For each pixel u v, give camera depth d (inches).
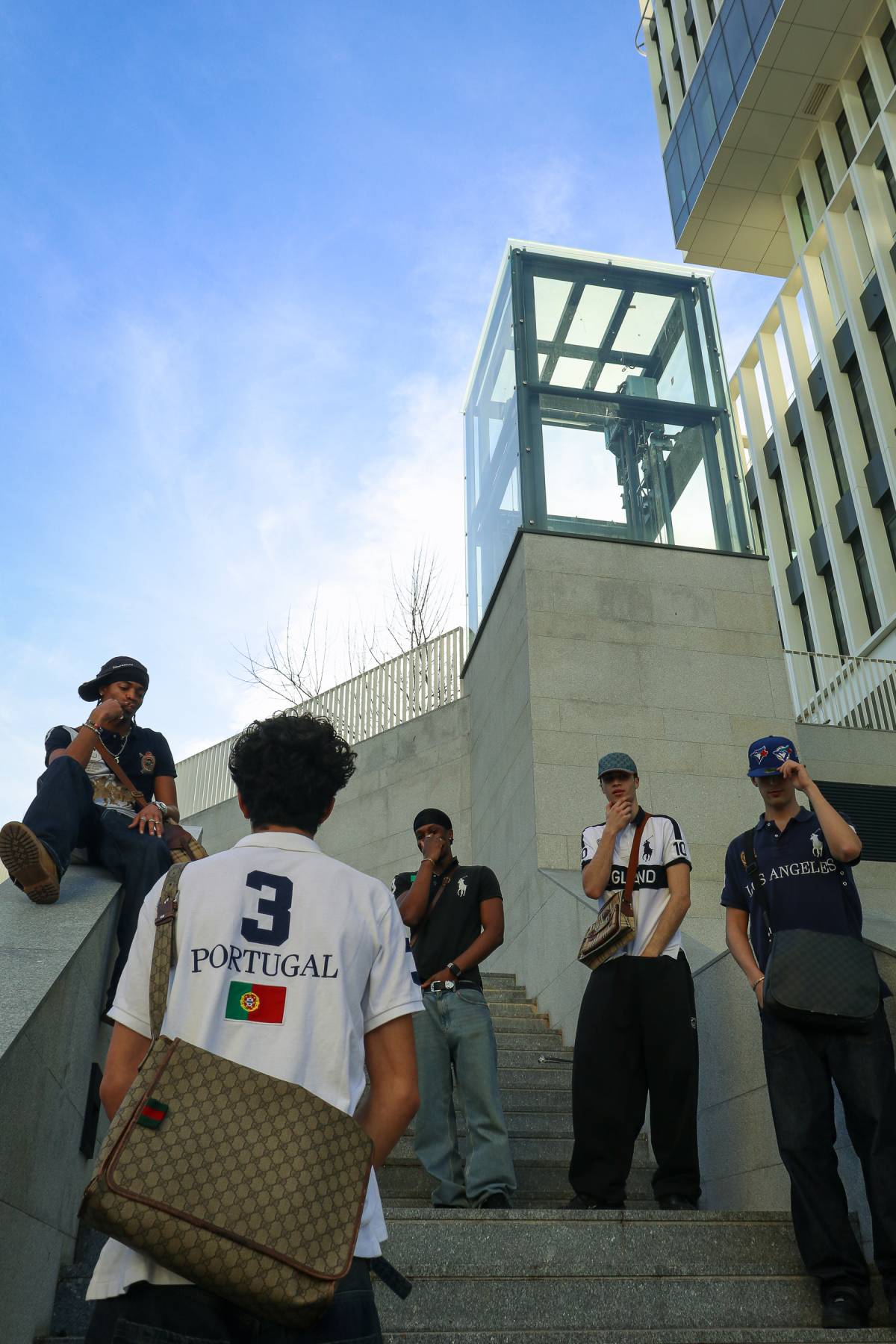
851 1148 154.1
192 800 728.3
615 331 518.6
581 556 449.4
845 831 144.5
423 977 188.7
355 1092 65.9
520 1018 316.8
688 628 440.5
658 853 185.9
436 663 589.0
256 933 68.1
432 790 545.0
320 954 68.3
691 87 1151.6
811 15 938.7
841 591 925.2
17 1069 97.7
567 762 400.5
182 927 68.0
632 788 189.9
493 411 529.7
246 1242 55.9
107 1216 55.6
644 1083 173.0
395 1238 138.5
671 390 504.1
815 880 147.5
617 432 487.2
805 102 1003.9
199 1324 57.6
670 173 1201.4
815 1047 139.6
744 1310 133.4
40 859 140.1
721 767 413.4
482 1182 167.8
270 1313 56.0
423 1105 178.2
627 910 178.5
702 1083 205.8
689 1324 132.1
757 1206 175.9
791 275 1035.9
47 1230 114.3
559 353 505.0
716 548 464.4
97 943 140.6
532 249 533.6
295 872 71.8
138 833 166.4
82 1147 132.6
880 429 877.8
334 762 78.2
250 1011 65.1
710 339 523.2
